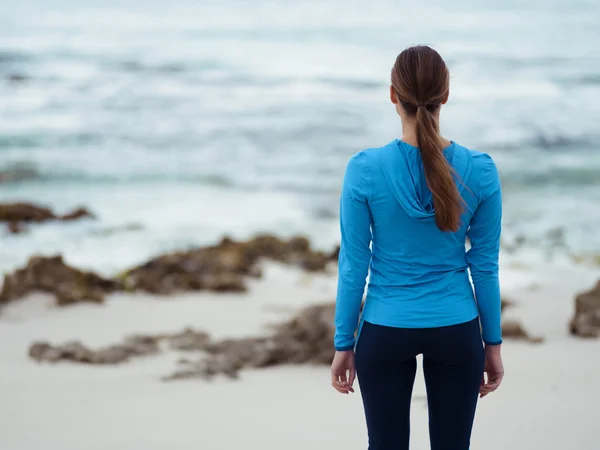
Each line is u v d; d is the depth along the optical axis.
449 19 55.66
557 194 17.64
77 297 9.08
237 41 46.03
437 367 2.88
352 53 41.06
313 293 9.90
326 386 5.93
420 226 2.79
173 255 10.71
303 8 63.31
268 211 16.33
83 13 61.19
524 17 56.66
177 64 37.78
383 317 2.83
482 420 4.86
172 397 5.60
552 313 8.46
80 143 23.31
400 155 2.80
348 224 2.85
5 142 23.39
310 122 25.91
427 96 2.77
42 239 13.63
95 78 34.12
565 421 4.82
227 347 6.93
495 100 29.16
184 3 68.12
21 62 37.69
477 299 2.92
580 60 38.12
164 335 7.56
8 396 5.62
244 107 28.45
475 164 2.81
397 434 2.91
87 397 5.61
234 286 9.88
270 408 5.31
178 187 18.42
